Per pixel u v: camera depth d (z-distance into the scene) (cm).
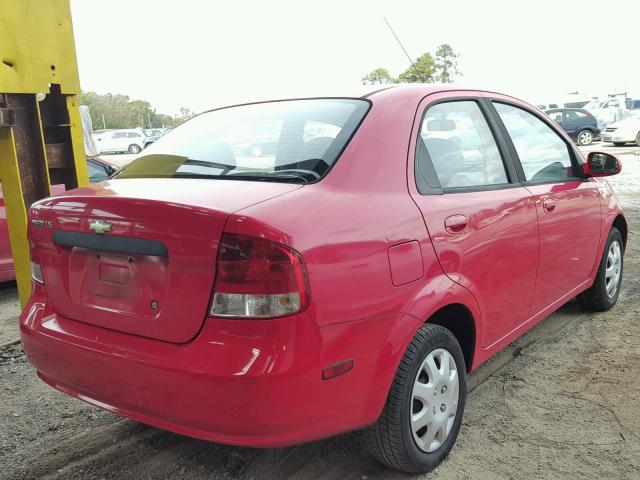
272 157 240
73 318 231
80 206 222
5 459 266
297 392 191
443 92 292
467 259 260
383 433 231
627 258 607
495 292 284
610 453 264
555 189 345
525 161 331
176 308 199
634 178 1305
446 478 248
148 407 205
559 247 346
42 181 378
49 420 303
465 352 282
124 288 213
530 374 344
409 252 229
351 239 208
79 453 271
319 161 228
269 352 187
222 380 186
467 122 299
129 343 209
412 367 230
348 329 204
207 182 229
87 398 227
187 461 263
